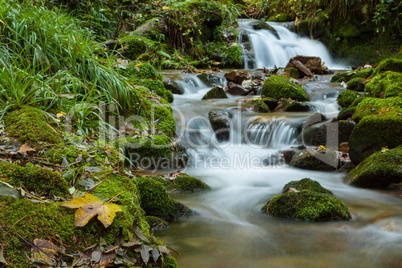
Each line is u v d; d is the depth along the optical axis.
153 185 2.94
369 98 4.84
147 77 5.70
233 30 9.59
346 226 2.78
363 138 4.04
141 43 7.20
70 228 1.86
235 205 3.27
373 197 3.37
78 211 1.93
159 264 1.94
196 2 9.34
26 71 3.77
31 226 1.77
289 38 10.31
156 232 2.71
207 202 3.32
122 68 5.41
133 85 4.86
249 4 12.66
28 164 2.43
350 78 6.92
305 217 2.88
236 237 2.65
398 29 9.48
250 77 7.02
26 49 4.08
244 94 6.53
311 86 6.63
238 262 2.29
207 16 9.39
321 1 10.25
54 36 4.30
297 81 6.66
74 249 1.80
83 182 2.38
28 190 2.03
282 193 3.40
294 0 10.80
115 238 1.92
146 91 5.08
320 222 2.85
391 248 2.45
